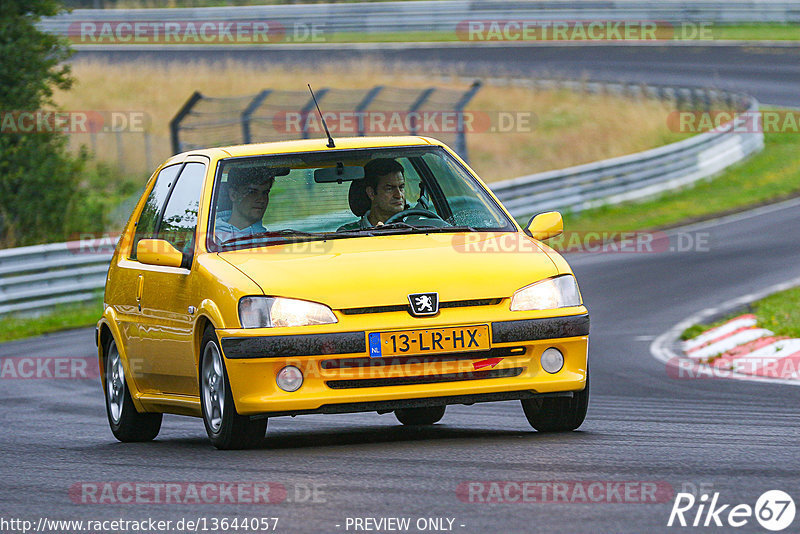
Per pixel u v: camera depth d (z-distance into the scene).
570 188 87.44
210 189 24.19
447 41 152.50
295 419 30.69
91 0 162.88
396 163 25.06
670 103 121.25
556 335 21.86
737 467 18.47
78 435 28.47
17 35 79.19
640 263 66.88
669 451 20.23
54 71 81.38
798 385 33.28
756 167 104.94
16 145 78.94
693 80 129.38
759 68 134.62
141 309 25.58
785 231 74.88
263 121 96.12
